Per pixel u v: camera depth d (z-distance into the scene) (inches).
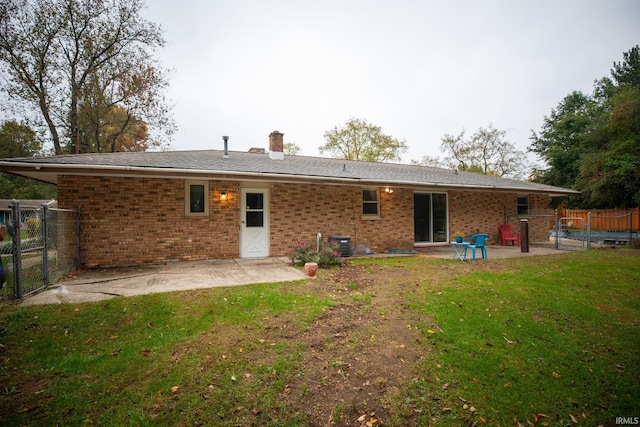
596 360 133.6
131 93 753.0
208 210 349.1
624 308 192.9
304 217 394.6
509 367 126.1
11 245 210.1
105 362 121.6
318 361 127.0
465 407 102.3
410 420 95.9
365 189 439.2
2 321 153.9
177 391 105.5
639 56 938.1
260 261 341.1
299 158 514.0
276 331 152.5
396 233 451.5
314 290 221.1
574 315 180.9
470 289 225.0
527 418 98.7
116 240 311.4
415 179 423.2
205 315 169.5
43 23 640.4
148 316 166.6
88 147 782.5
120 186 313.0
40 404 97.8
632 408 104.7
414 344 142.9
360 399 104.7
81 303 182.2
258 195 373.7
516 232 554.3
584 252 415.5
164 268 297.3
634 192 740.7
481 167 1283.2
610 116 773.3
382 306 190.1
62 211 264.2
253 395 104.7
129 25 721.6
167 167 287.3
